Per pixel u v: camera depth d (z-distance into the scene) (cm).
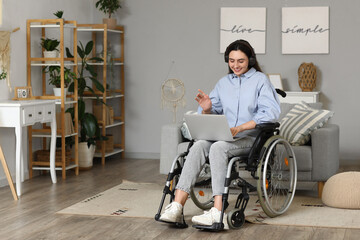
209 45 645
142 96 665
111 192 447
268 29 631
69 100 556
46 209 388
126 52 666
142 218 361
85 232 327
